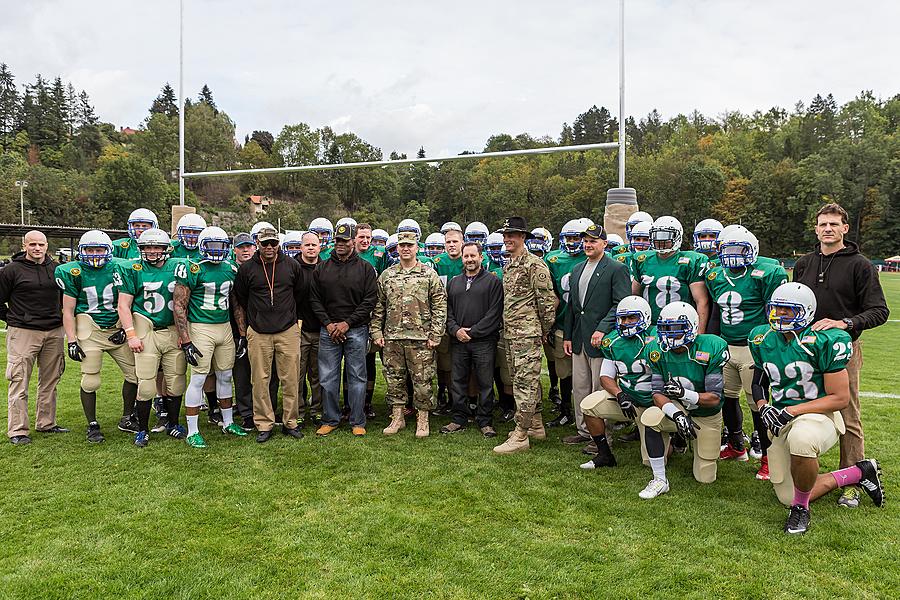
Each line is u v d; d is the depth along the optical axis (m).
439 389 6.86
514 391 5.25
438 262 7.01
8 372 5.29
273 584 3.02
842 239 4.13
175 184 79.75
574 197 65.50
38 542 3.46
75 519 3.78
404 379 5.75
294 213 72.88
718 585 3.01
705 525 3.71
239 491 4.25
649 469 4.77
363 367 5.70
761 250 63.28
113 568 3.16
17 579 3.04
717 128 90.88
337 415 5.78
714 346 4.22
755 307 4.66
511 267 5.30
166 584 3.01
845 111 72.88
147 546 3.42
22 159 74.25
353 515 3.85
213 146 89.19
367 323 5.73
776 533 3.59
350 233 5.47
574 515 3.87
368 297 5.62
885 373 8.73
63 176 70.81
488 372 5.73
